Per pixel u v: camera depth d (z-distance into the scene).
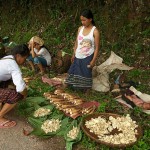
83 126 2.86
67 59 4.36
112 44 4.85
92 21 3.48
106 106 3.31
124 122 2.95
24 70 4.57
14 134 2.98
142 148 2.66
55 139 2.89
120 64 3.87
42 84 3.97
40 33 5.69
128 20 4.94
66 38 5.36
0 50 4.04
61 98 3.43
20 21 6.24
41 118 3.15
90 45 3.46
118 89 3.65
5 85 3.08
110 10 5.09
